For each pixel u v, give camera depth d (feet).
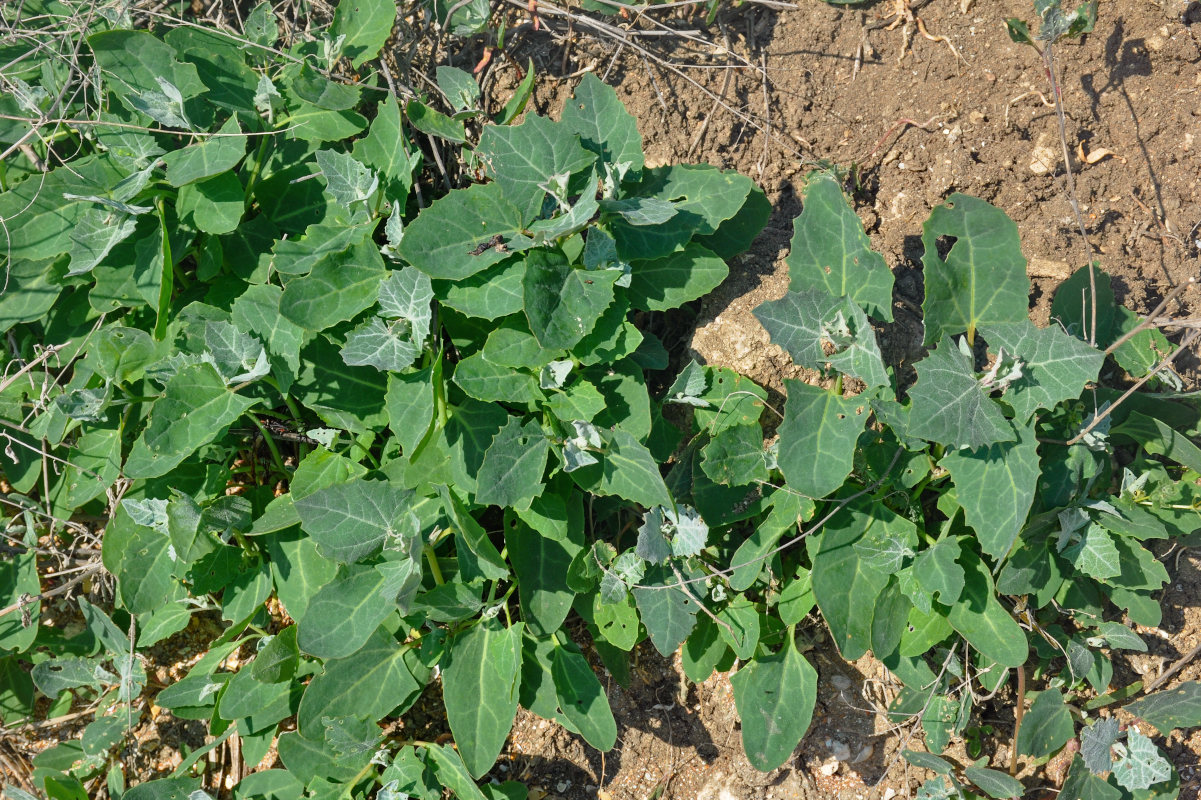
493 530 2.80
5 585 2.85
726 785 2.73
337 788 2.66
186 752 2.84
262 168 2.82
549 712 2.62
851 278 2.66
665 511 2.63
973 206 2.68
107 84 2.79
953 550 2.56
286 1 2.98
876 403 2.56
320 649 2.53
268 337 2.65
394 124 2.72
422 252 2.59
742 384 2.70
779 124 2.86
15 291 2.82
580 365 2.66
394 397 2.60
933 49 2.84
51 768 2.81
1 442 2.90
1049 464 2.64
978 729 2.74
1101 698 2.71
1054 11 2.64
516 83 2.92
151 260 2.71
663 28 2.91
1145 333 2.73
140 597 2.67
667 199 2.72
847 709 2.76
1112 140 2.80
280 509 2.66
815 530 2.67
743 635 2.64
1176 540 2.71
